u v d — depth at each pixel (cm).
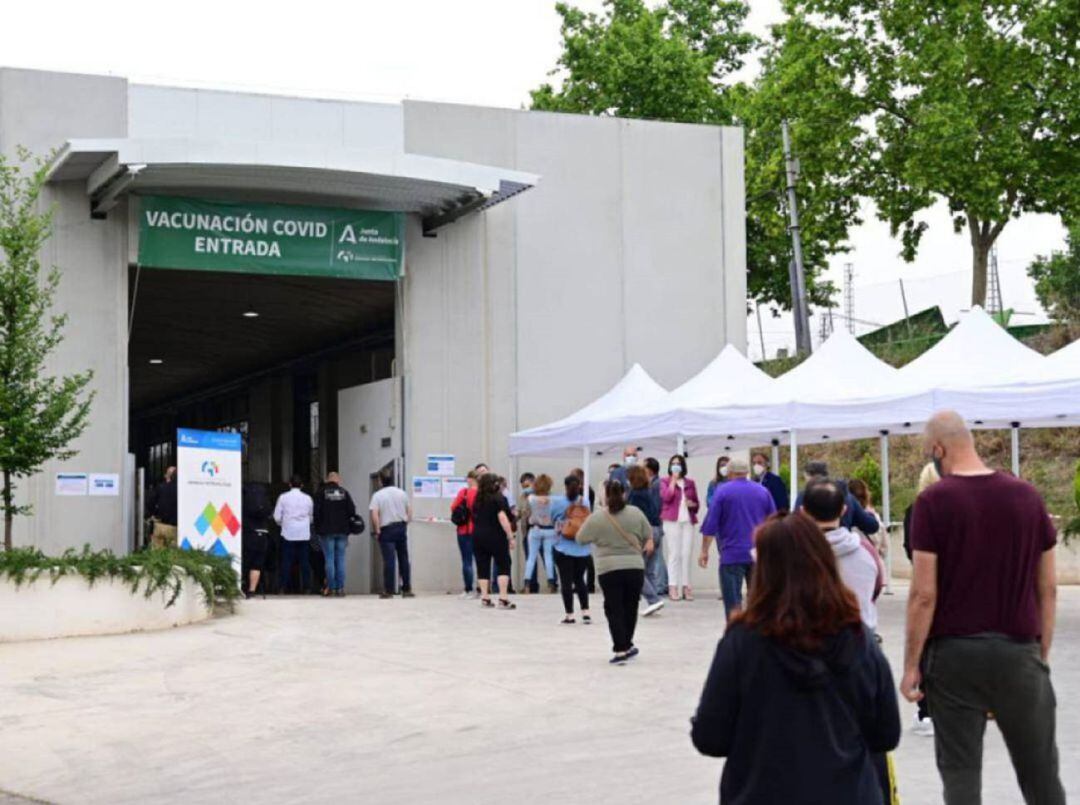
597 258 2520
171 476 2061
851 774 428
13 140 2142
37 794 926
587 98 4550
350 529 2275
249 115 2284
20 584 1582
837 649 434
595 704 1146
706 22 4931
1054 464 3108
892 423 1809
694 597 2144
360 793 881
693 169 2602
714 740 439
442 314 2405
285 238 2252
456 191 2223
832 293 4803
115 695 1245
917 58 3838
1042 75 3856
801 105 4041
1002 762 896
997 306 3928
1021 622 605
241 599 1947
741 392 2031
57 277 1875
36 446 1730
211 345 3394
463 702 1177
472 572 2153
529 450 2284
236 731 1094
